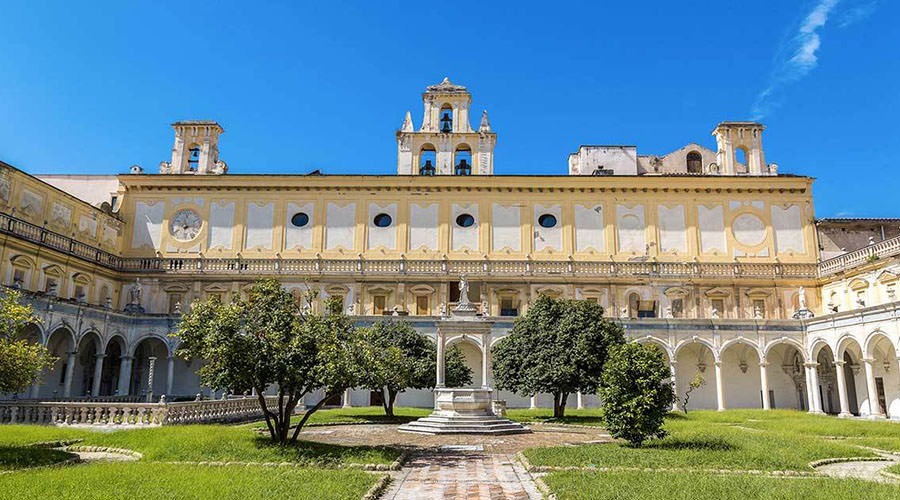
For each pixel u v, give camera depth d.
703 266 50.00
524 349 36.16
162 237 51.59
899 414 39.94
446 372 36.16
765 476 13.98
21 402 25.72
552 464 15.66
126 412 24.81
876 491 11.91
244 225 51.88
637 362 19.80
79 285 44.66
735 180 52.03
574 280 49.50
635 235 51.75
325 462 15.91
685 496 11.42
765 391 43.81
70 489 11.76
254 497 11.31
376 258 51.34
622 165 57.44
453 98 56.16
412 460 17.31
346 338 19.39
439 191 52.53
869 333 37.59
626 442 20.67
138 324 44.81
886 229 51.81
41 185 41.78
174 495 11.35
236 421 30.42
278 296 18.95
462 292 29.64
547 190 52.44
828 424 29.36
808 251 51.22
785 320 44.66
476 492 12.88
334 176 52.22
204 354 18.08
